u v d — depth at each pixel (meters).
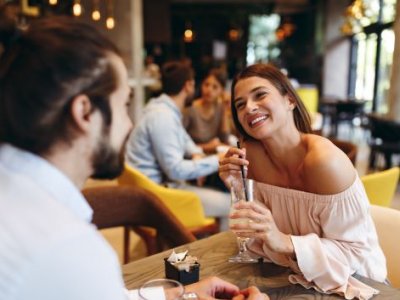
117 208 1.83
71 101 0.61
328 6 11.91
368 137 8.07
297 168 1.31
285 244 1.15
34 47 0.61
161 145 2.53
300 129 1.35
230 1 13.58
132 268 1.29
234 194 1.31
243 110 1.29
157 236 1.87
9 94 0.60
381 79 9.75
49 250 0.52
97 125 0.65
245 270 1.26
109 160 0.68
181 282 1.18
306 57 13.69
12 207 0.55
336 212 1.18
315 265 1.13
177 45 14.14
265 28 15.74
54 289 0.52
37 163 0.62
